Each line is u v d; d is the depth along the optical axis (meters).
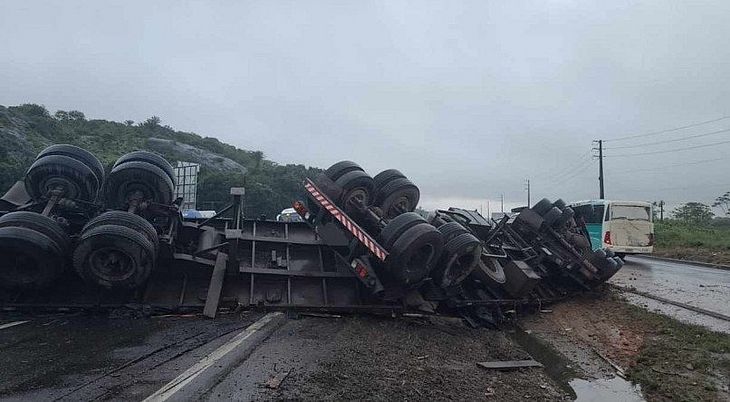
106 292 7.12
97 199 8.57
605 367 6.81
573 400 5.45
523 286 9.86
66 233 6.98
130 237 6.68
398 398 4.72
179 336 6.07
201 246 8.45
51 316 6.80
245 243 9.03
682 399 5.37
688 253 25.97
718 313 10.11
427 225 7.97
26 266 6.63
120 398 4.04
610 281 15.58
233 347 5.66
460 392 5.18
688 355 7.00
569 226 13.70
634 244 23.53
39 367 4.73
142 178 8.12
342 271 8.69
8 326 6.25
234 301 7.71
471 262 8.94
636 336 8.58
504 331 9.12
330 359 5.58
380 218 8.91
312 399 4.39
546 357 7.31
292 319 7.42
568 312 10.91
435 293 8.92
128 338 5.89
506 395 5.32
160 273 7.75
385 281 8.21
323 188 9.03
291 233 9.77
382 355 6.08
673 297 12.40
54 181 8.07
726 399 5.35
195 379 4.56
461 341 7.60
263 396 4.32
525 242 12.58
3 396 4.00
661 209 50.72
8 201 8.06
